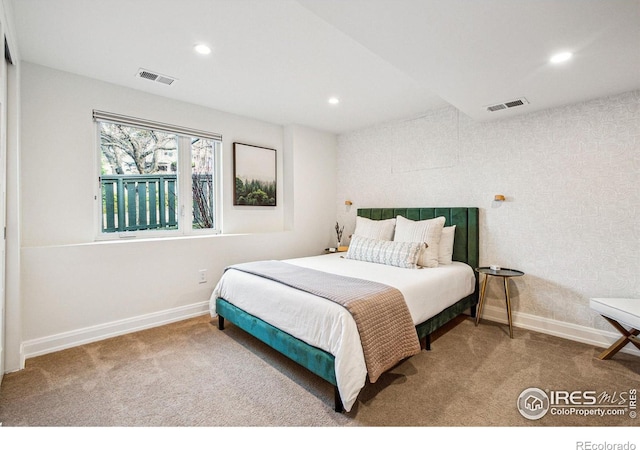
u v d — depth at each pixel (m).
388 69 2.54
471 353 2.39
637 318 1.96
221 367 2.16
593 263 2.58
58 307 2.42
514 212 3.00
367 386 1.92
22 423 1.58
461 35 1.66
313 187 4.36
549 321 2.80
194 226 3.49
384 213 3.95
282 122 4.07
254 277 2.52
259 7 1.75
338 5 1.42
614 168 2.47
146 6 1.74
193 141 3.48
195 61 2.40
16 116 2.08
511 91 2.40
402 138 3.87
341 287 2.08
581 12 1.45
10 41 1.80
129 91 2.91
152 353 2.37
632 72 2.08
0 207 1.76
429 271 2.74
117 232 2.96
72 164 2.61
